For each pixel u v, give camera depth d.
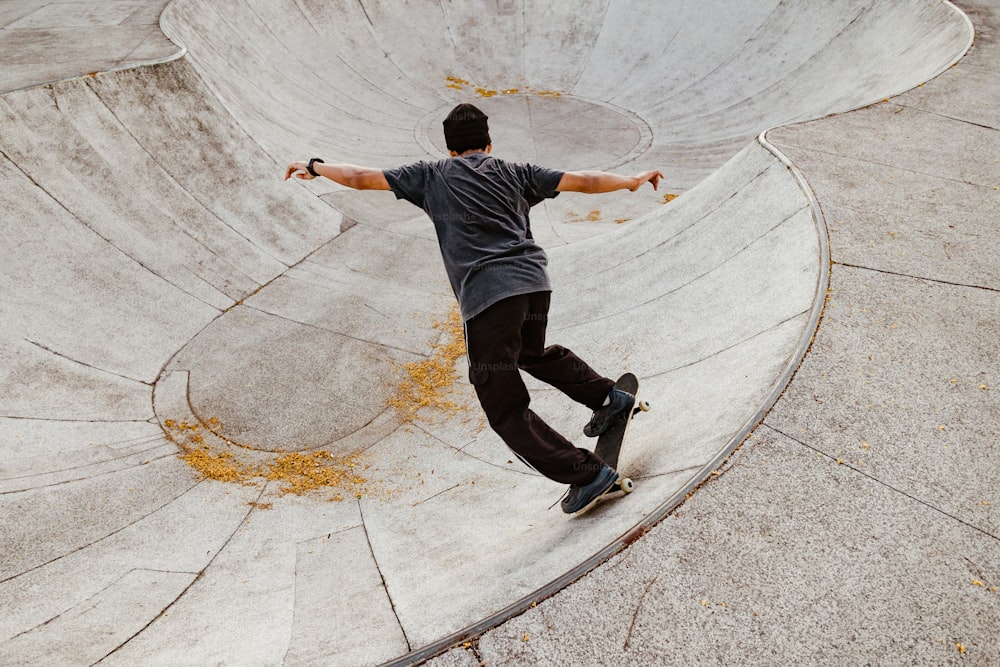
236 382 6.10
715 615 2.31
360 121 12.93
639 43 15.06
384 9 15.09
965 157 5.80
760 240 5.20
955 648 2.16
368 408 5.83
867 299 3.93
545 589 2.46
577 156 12.23
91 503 4.51
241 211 8.27
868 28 12.48
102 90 7.74
